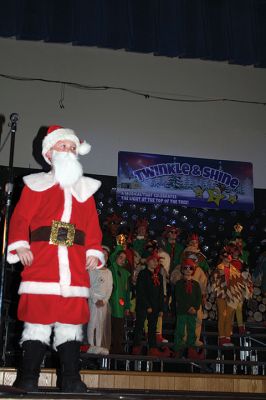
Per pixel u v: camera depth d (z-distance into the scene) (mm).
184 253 8039
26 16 8977
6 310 7066
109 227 8820
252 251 9906
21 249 2920
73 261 2961
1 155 9211
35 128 9500
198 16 9625
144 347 7613
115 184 9719
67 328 2898
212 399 2746
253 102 10547
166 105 10227
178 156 10062
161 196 9852
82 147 3252
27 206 3041
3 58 9664
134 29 9336
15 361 6660
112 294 6949
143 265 7988
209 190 10055
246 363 6805
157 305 6910
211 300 8328
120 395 2684
